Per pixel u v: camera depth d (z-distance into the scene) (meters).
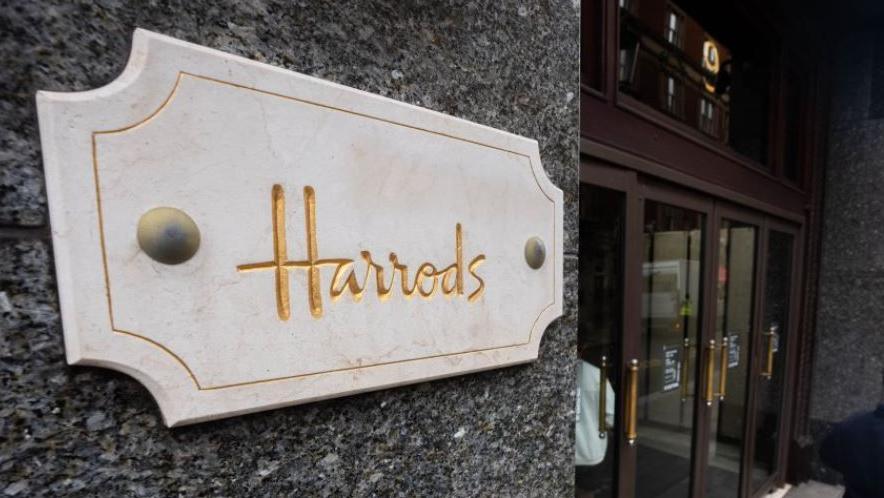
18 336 0.49
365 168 0.73
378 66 0.81
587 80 1.64
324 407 0.72
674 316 2.20
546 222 1.06
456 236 0.87
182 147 0.56
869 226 3.29
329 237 0.69
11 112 0.49
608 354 1.83
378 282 0.75
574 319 1.20
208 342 0.58
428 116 0.83
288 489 0.69
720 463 2.87
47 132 0.49
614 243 1.78
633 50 1.95
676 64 2.26
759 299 2.86
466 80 0.95
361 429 0.77
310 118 0.67
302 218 0.66
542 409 1.11
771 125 2.96
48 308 0.51
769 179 2.84
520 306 1.00
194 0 0.61
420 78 0.87
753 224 2.73
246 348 0.61
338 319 0.70
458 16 0.93
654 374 2.14
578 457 1.81
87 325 0.51
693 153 2.10
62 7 0.52
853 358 3.36
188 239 0.56
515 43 1.05
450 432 0.91
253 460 0.65
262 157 0.62
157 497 0.57
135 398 0.56
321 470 0.72
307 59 0.71
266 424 0.66
